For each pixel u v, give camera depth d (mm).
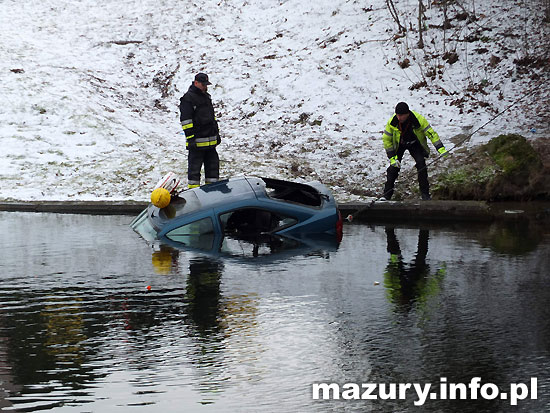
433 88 24891
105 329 7680
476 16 28531
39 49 29203
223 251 11672
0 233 13570
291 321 7938
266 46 29594
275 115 24906
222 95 26797
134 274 10125
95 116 23312
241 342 7258
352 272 10219
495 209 16609
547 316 8109
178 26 31797
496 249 11914
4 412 5641
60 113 23250
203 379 6309
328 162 20297
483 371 6492
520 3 29125
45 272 10281
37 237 13109
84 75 27219
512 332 7551
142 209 16328
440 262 10883
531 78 25000
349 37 28703
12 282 9719
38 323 7898
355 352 6969
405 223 14867
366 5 30719
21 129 22094
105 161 20062
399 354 6918
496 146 18328
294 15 31328
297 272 10219
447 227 14305
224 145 22484
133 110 25359
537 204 17219
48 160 20078
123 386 6152
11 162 19906
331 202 13609
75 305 8594
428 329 7660
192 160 15430
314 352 6977
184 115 15188
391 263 10805
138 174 19094
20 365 6633
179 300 8773
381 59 26953
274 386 6160
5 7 33531
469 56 26422
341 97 25141
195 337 7418
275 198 13367
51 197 17438
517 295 8992
